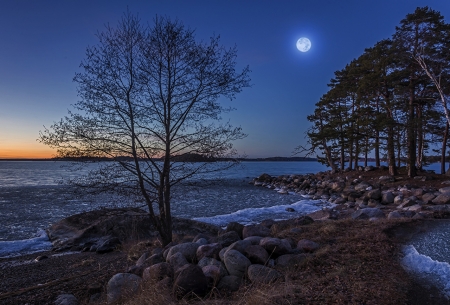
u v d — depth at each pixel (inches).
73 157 319.3
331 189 1190.3
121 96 331.9
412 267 213.0
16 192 1149.1
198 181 375.9
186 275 181.8
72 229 488.4
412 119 1026.1
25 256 407.2
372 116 1194.0
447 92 970.7
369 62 1168.2
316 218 573.3
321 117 1542.8
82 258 368.8
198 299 175.3
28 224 633.0
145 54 335.3
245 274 199.0
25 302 212.7
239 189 1393.9
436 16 909.8
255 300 154.9
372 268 205.5
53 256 395.9
